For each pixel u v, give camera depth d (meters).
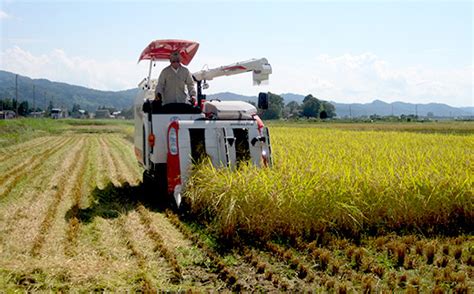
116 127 64.88
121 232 7.92
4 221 8.52
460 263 6.54
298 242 7.14
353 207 7.76
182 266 6.32
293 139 19.27
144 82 12.82
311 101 123.88
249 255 6.59
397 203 8.17
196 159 9.27
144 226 8.27
